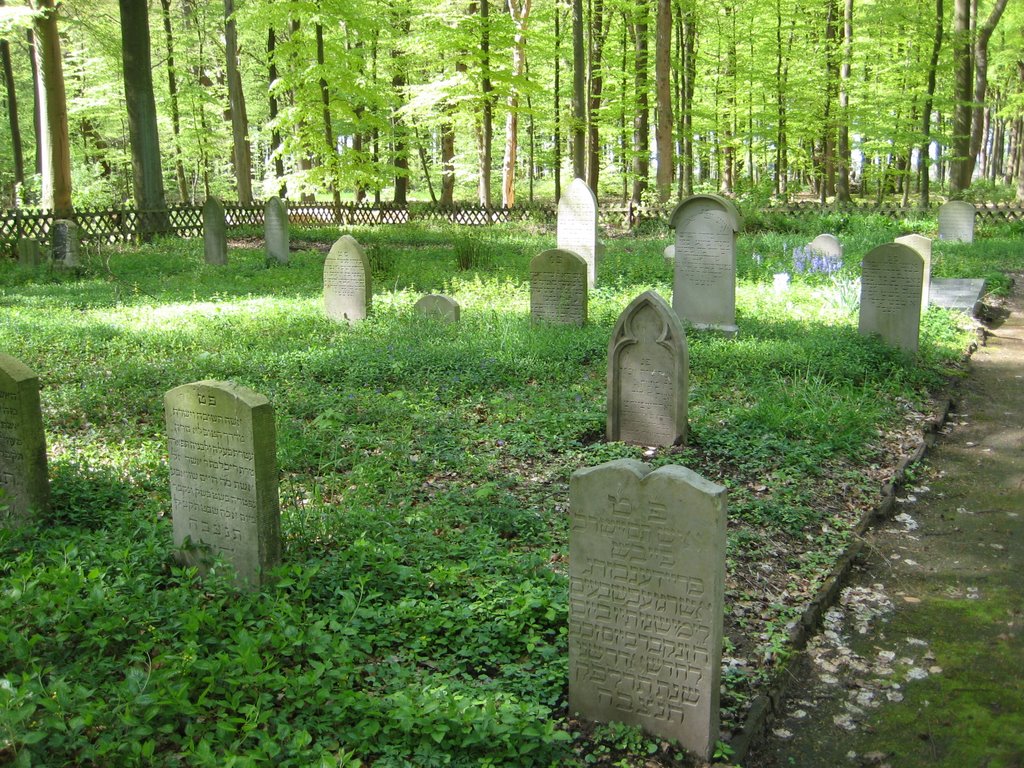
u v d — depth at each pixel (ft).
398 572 17.44
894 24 113.39
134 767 11.48
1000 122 205.16
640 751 13.05
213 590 16.40
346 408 29.25
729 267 40.93
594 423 28.35
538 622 16.24
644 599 13.12
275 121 99.25
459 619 15.94
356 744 12.37
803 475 24.25
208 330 41.29
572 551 13.61
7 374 19.61
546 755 12.76
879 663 16.22
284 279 60.70
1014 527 22.33
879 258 36.94
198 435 17.52
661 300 26.37
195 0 135.95
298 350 37.40
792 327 41.63
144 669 13.83
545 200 170.19
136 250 78.69
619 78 115.96
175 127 137.49
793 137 135.54
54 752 11.66
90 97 127.44
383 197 175.63
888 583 19.42
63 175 80.64
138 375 32.40
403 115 112.06
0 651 13.82
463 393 32.12
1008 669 15.98
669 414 26.61
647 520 12.90
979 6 139.13
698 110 119.24
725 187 146.30
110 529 19.77
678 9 115.14
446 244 86.02
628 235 91.25
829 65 118.32
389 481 23.15
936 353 39.09
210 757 11.22
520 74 109.50
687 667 12.92
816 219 90.38
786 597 18.07
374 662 14.88
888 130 108.06
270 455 17.16
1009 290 58.18
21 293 54.44
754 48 136.15
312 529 19.31
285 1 94.89
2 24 76.84
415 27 117.91
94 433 26.50
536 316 42.16
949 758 13.56
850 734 14.19
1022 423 31.04
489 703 12.95
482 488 22.34
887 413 30.14
